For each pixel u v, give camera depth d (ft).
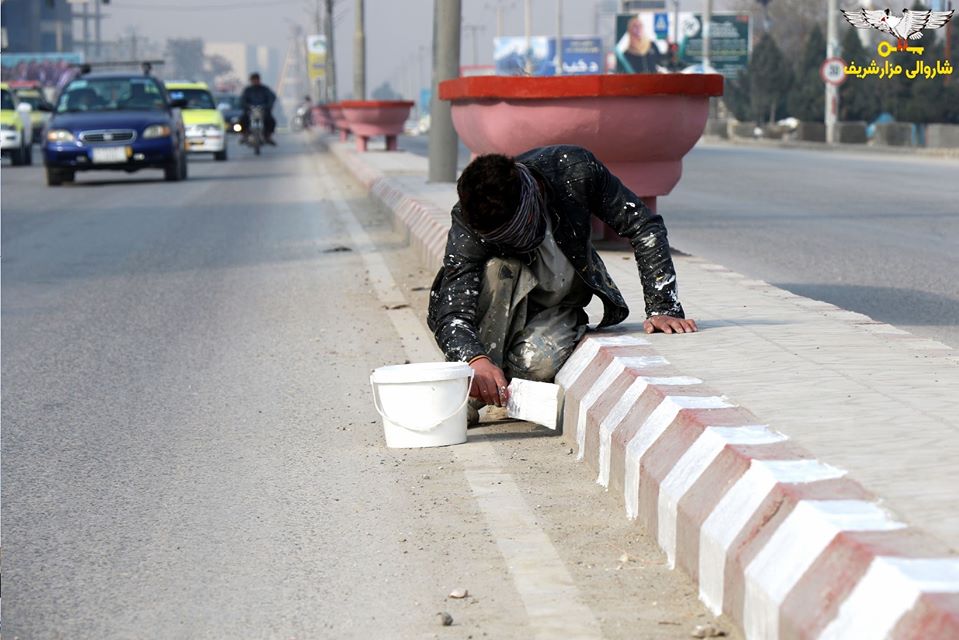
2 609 17.43
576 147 25.55
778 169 123.34
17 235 69.46
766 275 46.32
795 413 19.27
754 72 326.24
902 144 201.67
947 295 41.29
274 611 17.01
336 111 205.26
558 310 26.27
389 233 66.33
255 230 69.97
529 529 19.71
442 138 80.89
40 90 199.72
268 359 34.73
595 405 22.95
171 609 17.24
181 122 120.47
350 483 22.76
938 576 12.39
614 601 16.62
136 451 25.66
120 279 51.67
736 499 16.16
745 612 14.87
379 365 33.53
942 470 15.94
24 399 30.78
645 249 26.40
